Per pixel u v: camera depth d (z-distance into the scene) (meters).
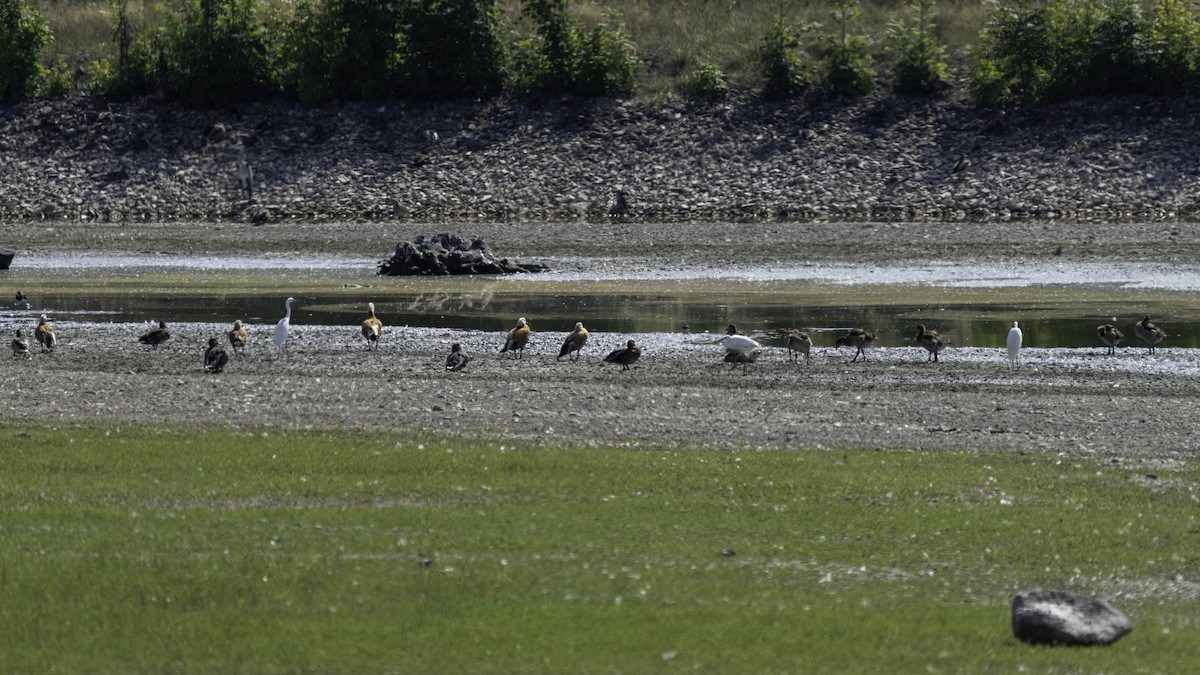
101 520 61.53
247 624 48.66
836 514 62.72
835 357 111.31
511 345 113.19
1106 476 69.75
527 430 80.94
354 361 110.56
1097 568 55.72
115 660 45.78
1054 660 45.06
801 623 48.62
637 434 80.00
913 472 70.12
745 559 56.50
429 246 177.00
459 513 62.41
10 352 115.81
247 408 87.25
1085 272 160.88
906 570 55.50
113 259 189.75
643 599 51.22
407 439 78.00
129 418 84.19
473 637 47.22
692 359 110.62
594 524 61.00
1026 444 77.62
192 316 140.12
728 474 69.31
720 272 168.88
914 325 128.88
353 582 52.81
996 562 56.53
